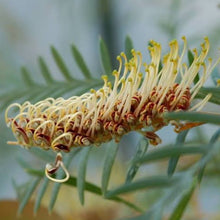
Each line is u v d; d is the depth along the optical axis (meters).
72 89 0.51
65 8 1.02
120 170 0.66
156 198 0.59
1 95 0.53
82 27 1.02
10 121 0.42
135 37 0.92
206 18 0.70
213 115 0.35
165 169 0.64
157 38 0.74
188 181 0.36
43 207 0.51
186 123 0.41
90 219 0.62
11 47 1.03
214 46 0.61
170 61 0.40
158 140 0.41
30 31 1.06
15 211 0.51
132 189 0.36
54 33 1.06
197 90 0.41
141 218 0.36
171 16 0.67
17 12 1.07
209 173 0.52
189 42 0.62
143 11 0.91
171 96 0.41
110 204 0.62
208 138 0.54
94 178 0.69
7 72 0.66
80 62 0.50
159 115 0.41
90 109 0.41
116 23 0.96
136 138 0.84
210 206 0.63
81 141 0.41
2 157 0.86
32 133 0.42
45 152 0.49
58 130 0.41
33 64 0.99
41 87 0.52
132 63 0.40
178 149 0.35
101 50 0.50
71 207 0.62
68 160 0.46
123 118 0.41
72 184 0.46
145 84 0.41
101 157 0.72
